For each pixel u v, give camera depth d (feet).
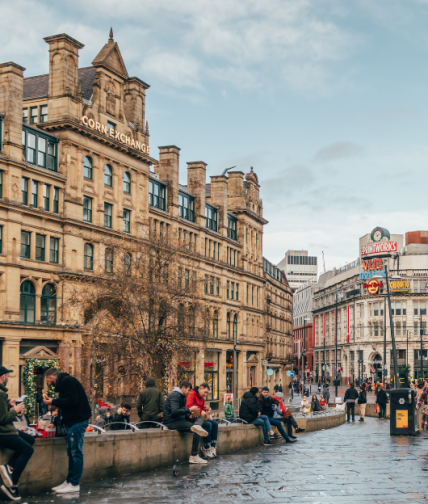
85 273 150.00
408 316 403.13
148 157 175.11
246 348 241.76
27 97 159.43
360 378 417.49
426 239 451.94
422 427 78.54
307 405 140.87
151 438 47.19
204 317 138.72
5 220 129.90
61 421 39.65
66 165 147.95
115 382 130.00
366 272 422.00
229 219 241.76
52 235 142.92
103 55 162.91
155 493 37.24
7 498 34.58
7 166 131.23
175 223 194.39
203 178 214.28
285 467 47.44
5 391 34.86
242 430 61.52
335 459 52.26
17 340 129.59
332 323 501.15
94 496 36.45
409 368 360.89
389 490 37.70
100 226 155.63
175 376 132.77
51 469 38.52
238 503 34.14
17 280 131.23
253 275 251.39
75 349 142.61
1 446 34.65
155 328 130.11
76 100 151.84
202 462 49.98
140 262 136.05
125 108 177.47
